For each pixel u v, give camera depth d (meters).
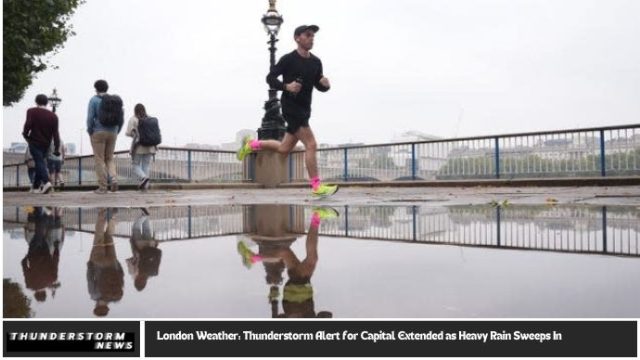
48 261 1.74
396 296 1.18
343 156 16.34
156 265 1.65
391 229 2.79
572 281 1.32
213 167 18.20
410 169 14.63
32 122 9.91
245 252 1.95
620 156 10.74
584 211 3.76
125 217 3.90
